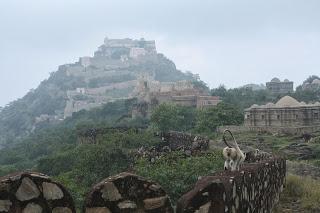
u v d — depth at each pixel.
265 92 140.75
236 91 139.62
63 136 88.94
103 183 5.47
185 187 15.39
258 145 53.03
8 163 83.94
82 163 24.80
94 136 42.25
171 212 5.70
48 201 5.17
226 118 79.19
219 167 18.30
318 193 16.72
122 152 25.48
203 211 6.12
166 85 162.00
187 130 81.69
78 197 15.08
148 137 35.19
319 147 47.31
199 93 134.00
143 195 5.60
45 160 43.69
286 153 46.09
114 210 5.47
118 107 142.62
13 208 4.98
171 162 19.59
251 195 9.59
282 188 17.91
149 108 118.94
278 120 75.75
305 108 75.00
